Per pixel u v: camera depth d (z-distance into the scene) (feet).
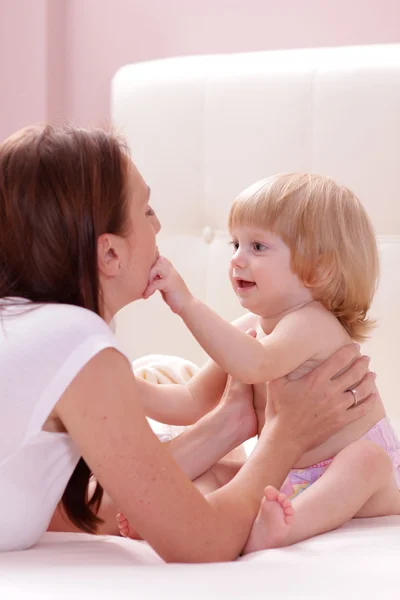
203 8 8.84
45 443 3.40
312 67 7.50
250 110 7.66
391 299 7.09
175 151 7.95
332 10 8.35
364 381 4.61
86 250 3.61
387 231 7.25
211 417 4.81
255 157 7.64
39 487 3.50
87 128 3.92
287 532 3.79
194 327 4.27
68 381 3.29
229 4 8.73
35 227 3.53
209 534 3.52
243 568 3.21
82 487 4.05
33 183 3.53
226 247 7.76
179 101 7.93
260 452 4.19
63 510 4.44
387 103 7.23
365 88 7.30
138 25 9.14
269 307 4.79
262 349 4.32
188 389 5.07
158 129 8.02
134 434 3.36
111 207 3.72
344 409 4.43
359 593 2.81
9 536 3.51
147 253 4.01
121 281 3.99
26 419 3.32
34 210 3.52
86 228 3.60
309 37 8.45
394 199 7.20
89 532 4.24
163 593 2.79
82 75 9.41
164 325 7.93
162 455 3.43
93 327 3.40
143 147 8.07
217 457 4.77
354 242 4.77
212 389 5.04
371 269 4.90
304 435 4.33
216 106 7.79
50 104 9.38
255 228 4.72
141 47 9.15
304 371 4.63
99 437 3.33
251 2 8.64
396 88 7.22
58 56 9.45
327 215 4.69
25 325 3.38
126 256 3.91
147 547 3.89
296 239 4.63
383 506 4.52
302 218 4.63
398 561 3.40
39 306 3.47
